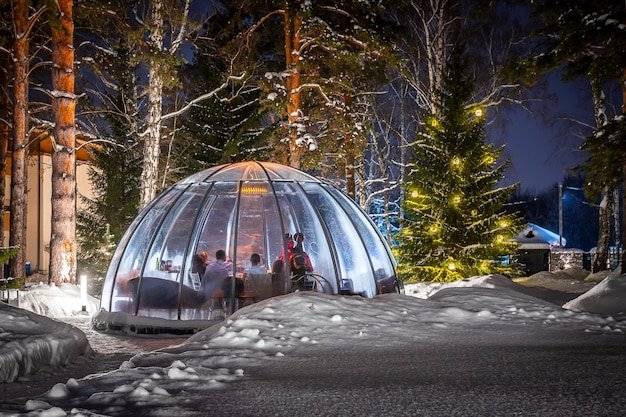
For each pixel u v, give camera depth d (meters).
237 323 7.73
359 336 7.26
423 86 36.19
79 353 8.07
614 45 17.44
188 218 14.49
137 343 10.77
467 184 24.09
